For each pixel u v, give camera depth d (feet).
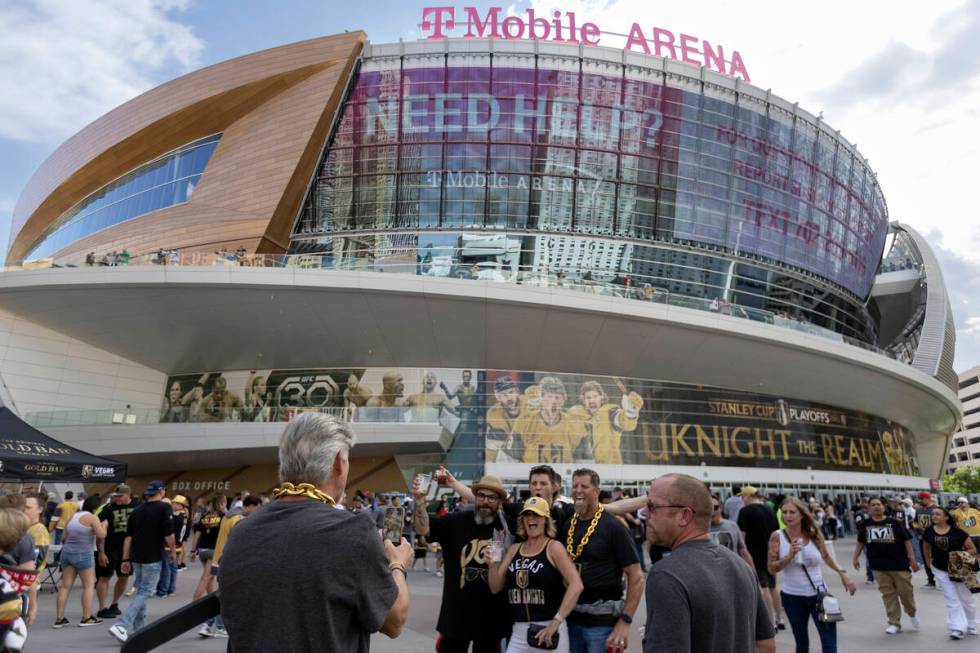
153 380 129.80
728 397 137.08
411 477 117.80
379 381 125.39
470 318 117.80
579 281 123.95
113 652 26.40
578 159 149.59
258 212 142.00
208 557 39.88
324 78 145.59
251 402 126.82
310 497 8.91
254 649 7.77
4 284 110.32
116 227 160.25
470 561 18.26
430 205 147.95
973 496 154.61
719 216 157.58
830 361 139.03
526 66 148.77
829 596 23.41
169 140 157.69
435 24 153.89
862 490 145.07
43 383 117.50
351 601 8.11
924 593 49.06
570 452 122.93
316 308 114.73
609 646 16.80
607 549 17.60
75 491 116.57
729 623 9.98
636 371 130.11
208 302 112.57
